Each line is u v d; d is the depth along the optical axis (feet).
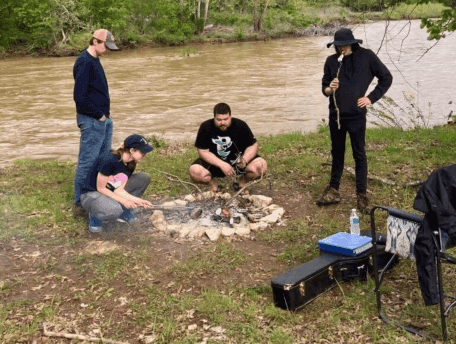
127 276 15.75
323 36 148.36
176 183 24.47
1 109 57.52
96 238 18.72
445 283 14.40
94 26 130.62
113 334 12.92
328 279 14.30
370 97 19.36
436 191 10.96
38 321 13.52
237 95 60.39
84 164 20.89
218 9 171.73
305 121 44.96
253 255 17.01
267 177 24.99
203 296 14.35
